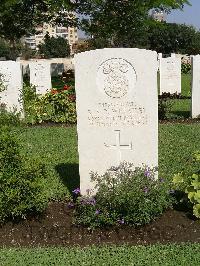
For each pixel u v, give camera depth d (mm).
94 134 2168
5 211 1981
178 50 18625
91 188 2211
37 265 1624
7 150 1987
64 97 4531
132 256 1682
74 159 2988
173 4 6445
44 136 3693
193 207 2012
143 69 2090
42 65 6633
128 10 7277
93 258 1675
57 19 8281
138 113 2131
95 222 1979
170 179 2480
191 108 4578
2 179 1960
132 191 1962
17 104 4547
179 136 3604
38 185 1993
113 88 2113
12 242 1888
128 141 2160
